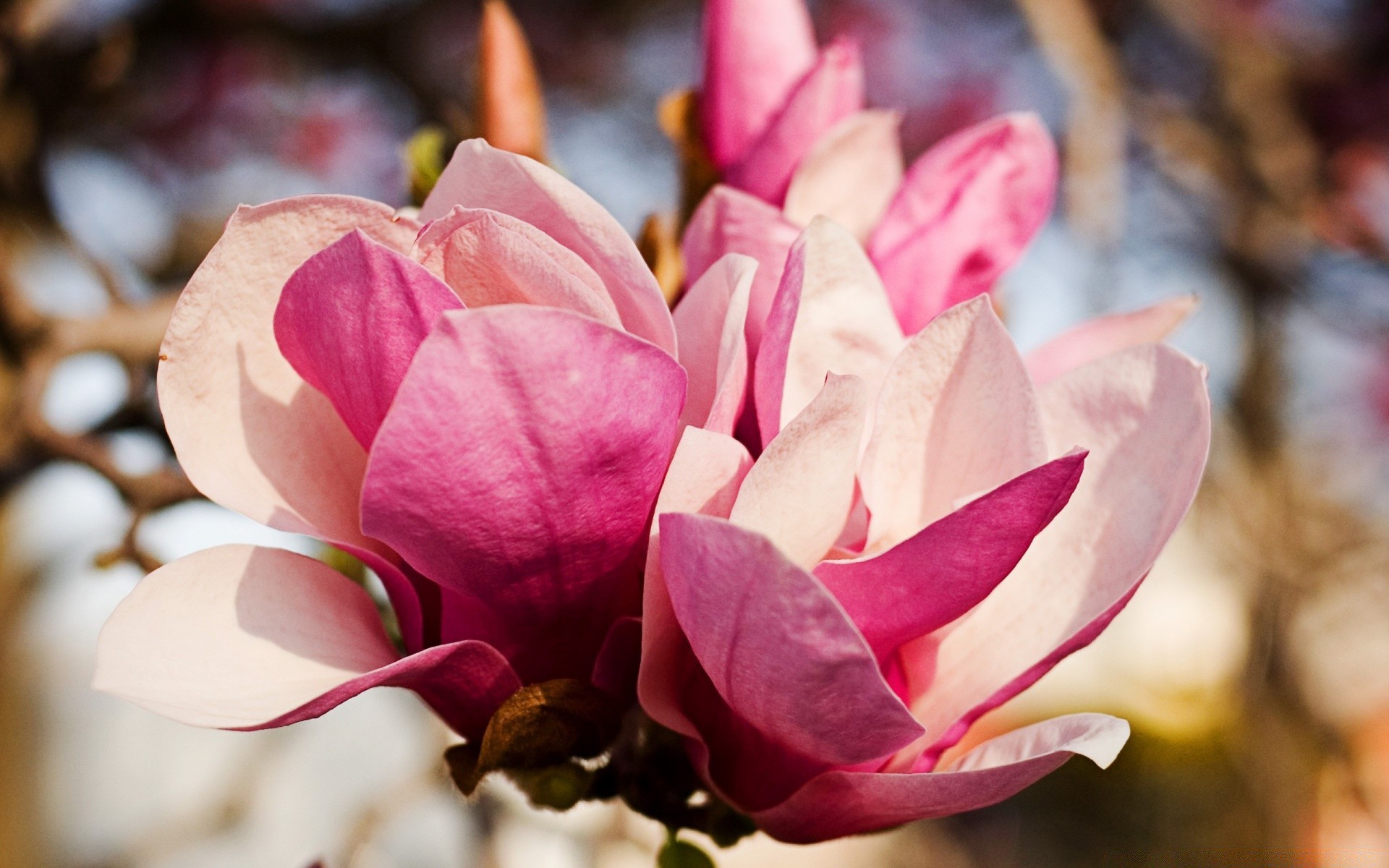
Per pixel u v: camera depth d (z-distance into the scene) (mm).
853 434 474
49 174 1066
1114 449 517
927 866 2252
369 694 1229
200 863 1177
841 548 495
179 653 473
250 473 495
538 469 464
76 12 1413
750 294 530
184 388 492
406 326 460
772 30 602
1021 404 493
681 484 477
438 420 450
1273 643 1808
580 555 487
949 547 469
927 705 510
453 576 484
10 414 758
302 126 2400
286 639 486
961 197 555
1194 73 1925
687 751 525
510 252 473
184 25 1694
